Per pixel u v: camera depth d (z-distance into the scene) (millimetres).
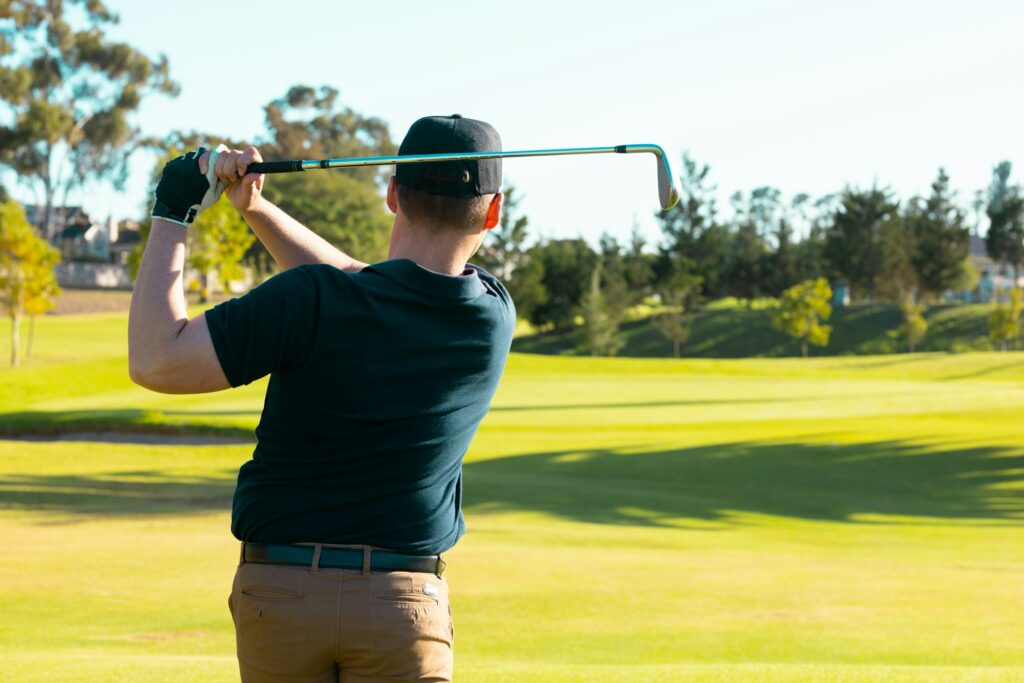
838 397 36094
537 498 17156
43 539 11664
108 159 79688
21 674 4590
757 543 12906
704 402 34562
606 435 27062
